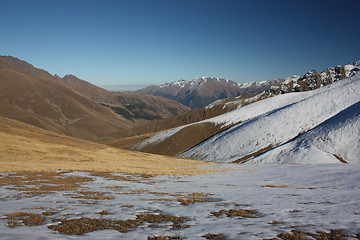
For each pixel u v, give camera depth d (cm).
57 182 2544
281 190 2289
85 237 970
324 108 10862
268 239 960
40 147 5428
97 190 2188
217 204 1673
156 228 1129
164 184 2711
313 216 1326
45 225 1133
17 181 2489
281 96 18100
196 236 1007
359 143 6562
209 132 15612
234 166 5459
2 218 1219
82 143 7606
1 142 5159
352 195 1917
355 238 977
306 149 6912
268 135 10188
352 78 15112
